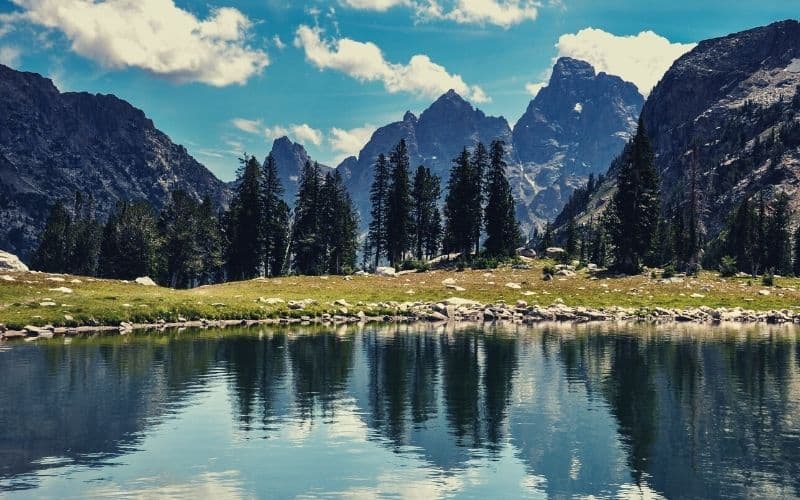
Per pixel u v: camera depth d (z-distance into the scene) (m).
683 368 42.94
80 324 65.00
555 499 19.73
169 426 27.94
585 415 30.11
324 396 34.00
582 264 125.25
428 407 31.62
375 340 57.28
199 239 148.38
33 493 19.98
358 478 21.50
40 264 191.75
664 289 97.31
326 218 137.00
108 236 158.25
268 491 20.31
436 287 99.12
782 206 166.38
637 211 111.06
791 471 22.23
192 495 19.89
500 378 39.16
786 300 91.00
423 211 145.38
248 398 33.44
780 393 34.97
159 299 76.19
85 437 26.20
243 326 70.25
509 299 91.25
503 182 131.50
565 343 55.41
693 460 23.45
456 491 20.47
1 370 40.81
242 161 139.62
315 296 92.31
